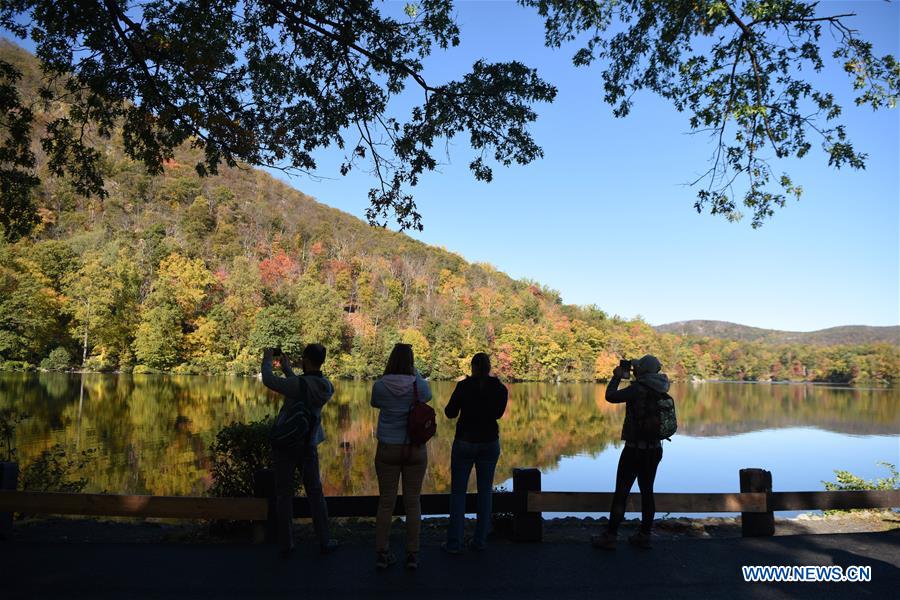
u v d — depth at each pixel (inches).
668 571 169.3
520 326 4101.9
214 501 188.4
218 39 320.5
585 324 4746.6
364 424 1347.2
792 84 325.7
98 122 383.2
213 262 3718.0
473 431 180.2
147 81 332.2
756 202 344.5
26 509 184.5
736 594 152.1
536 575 163.9
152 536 217.5
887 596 152.2
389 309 3885.3
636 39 344.5
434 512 204.2
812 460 1026.1
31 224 431.8
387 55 332.2
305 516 197.6
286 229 5492.1
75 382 1905.8
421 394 169.2
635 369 193.0
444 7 327.6
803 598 149.5
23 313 2210.9
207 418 1214.9
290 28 312.8
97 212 3937.0
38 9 316.5
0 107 378.3
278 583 153.7
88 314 2425.0
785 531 236.5
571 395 3048.7
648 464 188.2
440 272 5511.8
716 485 738.8
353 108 339.3
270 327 2726.4
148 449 826.8
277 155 347.9
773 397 3617.1
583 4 328.2
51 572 159.5
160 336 2500.0
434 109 332.8
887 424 1923.0
